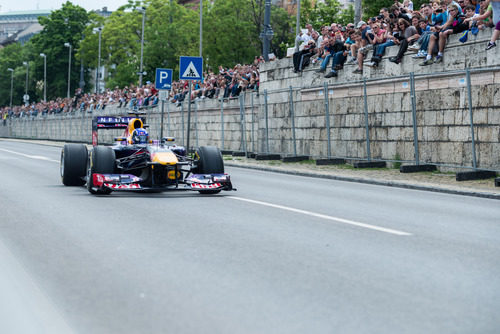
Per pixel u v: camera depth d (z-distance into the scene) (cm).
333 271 518
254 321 387
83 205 945
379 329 373
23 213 855
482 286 473
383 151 1884
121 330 370
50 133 6228
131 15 7394
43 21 9338
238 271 515
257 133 2647
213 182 1102
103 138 4588
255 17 6094
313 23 4453
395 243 648
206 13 6178
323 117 2192
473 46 1538
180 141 3456
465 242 661
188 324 381
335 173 1691
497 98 1462
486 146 1499
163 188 1053
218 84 3092
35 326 377
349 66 2044
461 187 1292
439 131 1655
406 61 1773
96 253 584
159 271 513
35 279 488
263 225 759
